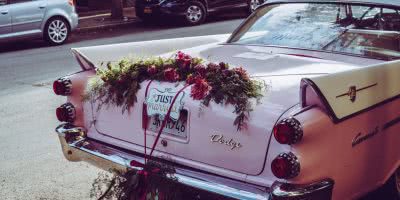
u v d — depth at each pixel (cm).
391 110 507
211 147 473
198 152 483
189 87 493
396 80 512
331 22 615
